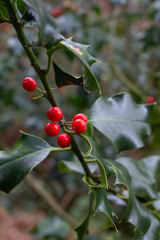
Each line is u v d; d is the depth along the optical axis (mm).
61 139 230
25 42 209
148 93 641
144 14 616
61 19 554
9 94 630
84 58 212
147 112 272
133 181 274
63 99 653
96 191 216
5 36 720
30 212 865
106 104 265
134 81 704
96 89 226
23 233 827
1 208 934
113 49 621
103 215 729
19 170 226
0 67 597
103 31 637
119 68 635
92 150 216
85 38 592
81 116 228
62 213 577
